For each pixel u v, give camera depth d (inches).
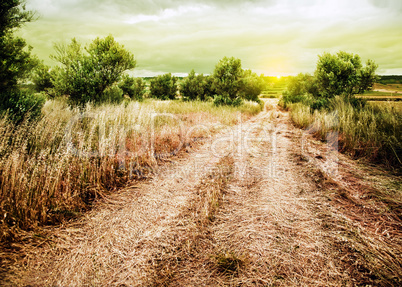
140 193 136.2
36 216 99.6
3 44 239.3
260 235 96.6
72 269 77.0
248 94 1305.4
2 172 105.1
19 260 79.0
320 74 533.0
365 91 512.1
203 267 80.3
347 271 75.7
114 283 72.1
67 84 367.9
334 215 109.5
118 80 432.8
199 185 149.6
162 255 85.4
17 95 237.6
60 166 119.1
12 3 233.6
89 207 118.7
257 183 153.6
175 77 1212.5
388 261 79.0
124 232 98.1
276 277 74.7
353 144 213.9
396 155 165.3
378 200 120.5
